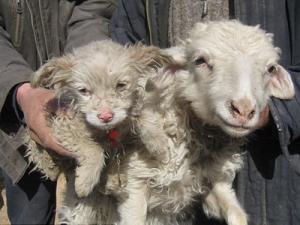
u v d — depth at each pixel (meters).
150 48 0.62
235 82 0.56
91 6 0.81
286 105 0.60
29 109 0.63
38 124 0.63
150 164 0.64
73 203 0.71
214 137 0.64
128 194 0.65
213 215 0.67
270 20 0.63
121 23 0.77
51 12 0.76
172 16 0.71
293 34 0.64
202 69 0.60
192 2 0.69
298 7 0.63
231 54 0.58
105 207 0.70
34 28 0.75
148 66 0.63
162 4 0.70
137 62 0.62
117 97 0.59
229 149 0.65
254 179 0.65
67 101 0.63
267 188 0.65
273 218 0.65
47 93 0.64
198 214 0.73
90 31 0.77
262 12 0.63
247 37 0.59
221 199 0.65
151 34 0.71
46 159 0.67
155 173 0.64
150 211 0.69
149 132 0.62
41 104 0.63
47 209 0.82
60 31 0.78
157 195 0.66
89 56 0.61
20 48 0.76
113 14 0.79
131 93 0.60
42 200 0.80
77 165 0.61
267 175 0.65
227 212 0.63
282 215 0.64
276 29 0.63
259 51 0.58
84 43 0.74
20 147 0.70
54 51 0.77
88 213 0.71
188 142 0.64
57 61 0.61
